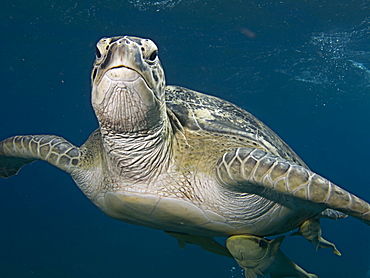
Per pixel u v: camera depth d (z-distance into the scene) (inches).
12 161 44.8
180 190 32.3
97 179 35.8
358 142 620.7
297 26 143.9
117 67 25.4
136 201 33.0
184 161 32.6
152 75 27.1
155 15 145.8
